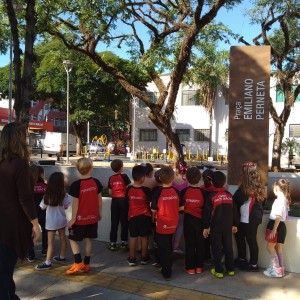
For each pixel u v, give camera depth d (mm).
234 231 5000
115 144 37719
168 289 4488
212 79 17984
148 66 10234
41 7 8766
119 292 4402
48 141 35969
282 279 4820
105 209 6477
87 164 5078
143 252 5379
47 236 5594
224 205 4887
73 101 29422
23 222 3381
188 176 5105
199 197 5008
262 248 5227
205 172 5273
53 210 5238
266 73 7758
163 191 4840
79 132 32375
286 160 24672
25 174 3328
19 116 7688
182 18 10711
